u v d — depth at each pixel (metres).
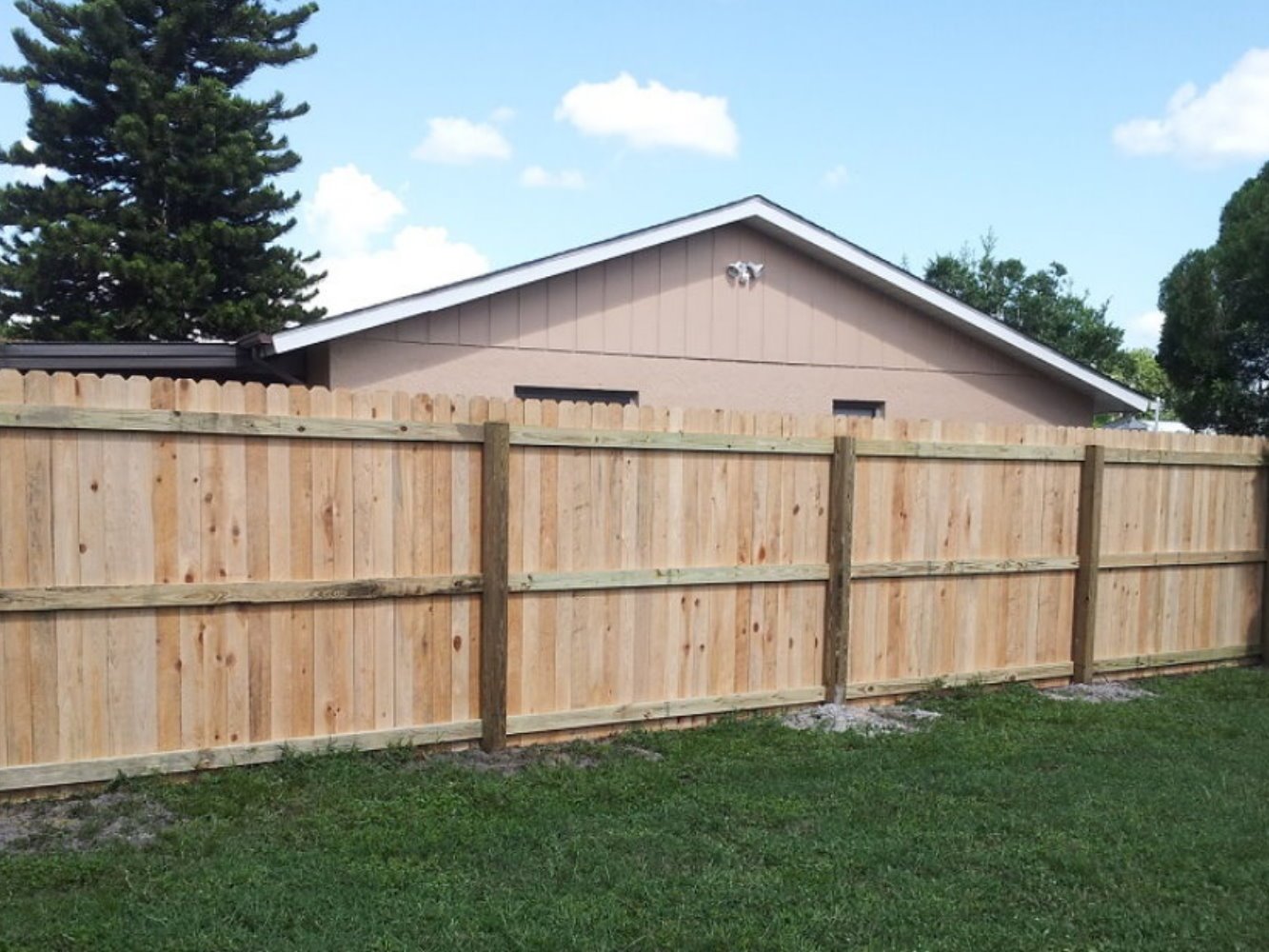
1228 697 8.14
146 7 22.56
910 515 7.58
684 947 3.75
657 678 6.71
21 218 21.53
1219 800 5.49
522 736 6.24
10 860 4.37
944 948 3.80
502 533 6.06
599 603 6.50
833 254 10.38
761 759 6.12
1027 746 6.52
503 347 9.13
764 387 10.40
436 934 3.78
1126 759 6.30
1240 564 9.30
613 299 9.62
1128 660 8.62
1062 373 11.73
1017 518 8.05
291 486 5.61
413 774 5.62
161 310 21.44
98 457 5.17
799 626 7.23
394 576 5.88
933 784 5.66
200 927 3.79
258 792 5.22
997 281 34.50
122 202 22.36
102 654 5.21
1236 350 18.61
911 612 7.64
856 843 4.73
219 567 5.45
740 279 10.21
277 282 22.73
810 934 3.88
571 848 4.61
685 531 6.76
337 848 4.56
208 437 5.41
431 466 5.97
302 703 5.69
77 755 5.18
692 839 4.77
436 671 6.04
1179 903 4.25
